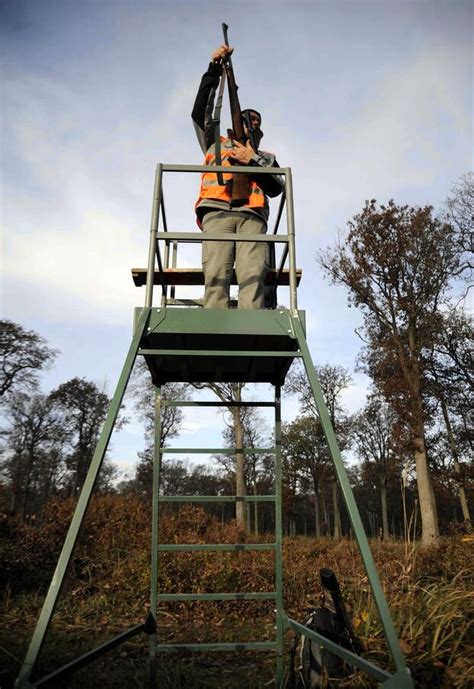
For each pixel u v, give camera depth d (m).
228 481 35.72
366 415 34.00
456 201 24.55
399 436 23.06
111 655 4.94
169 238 2.98
